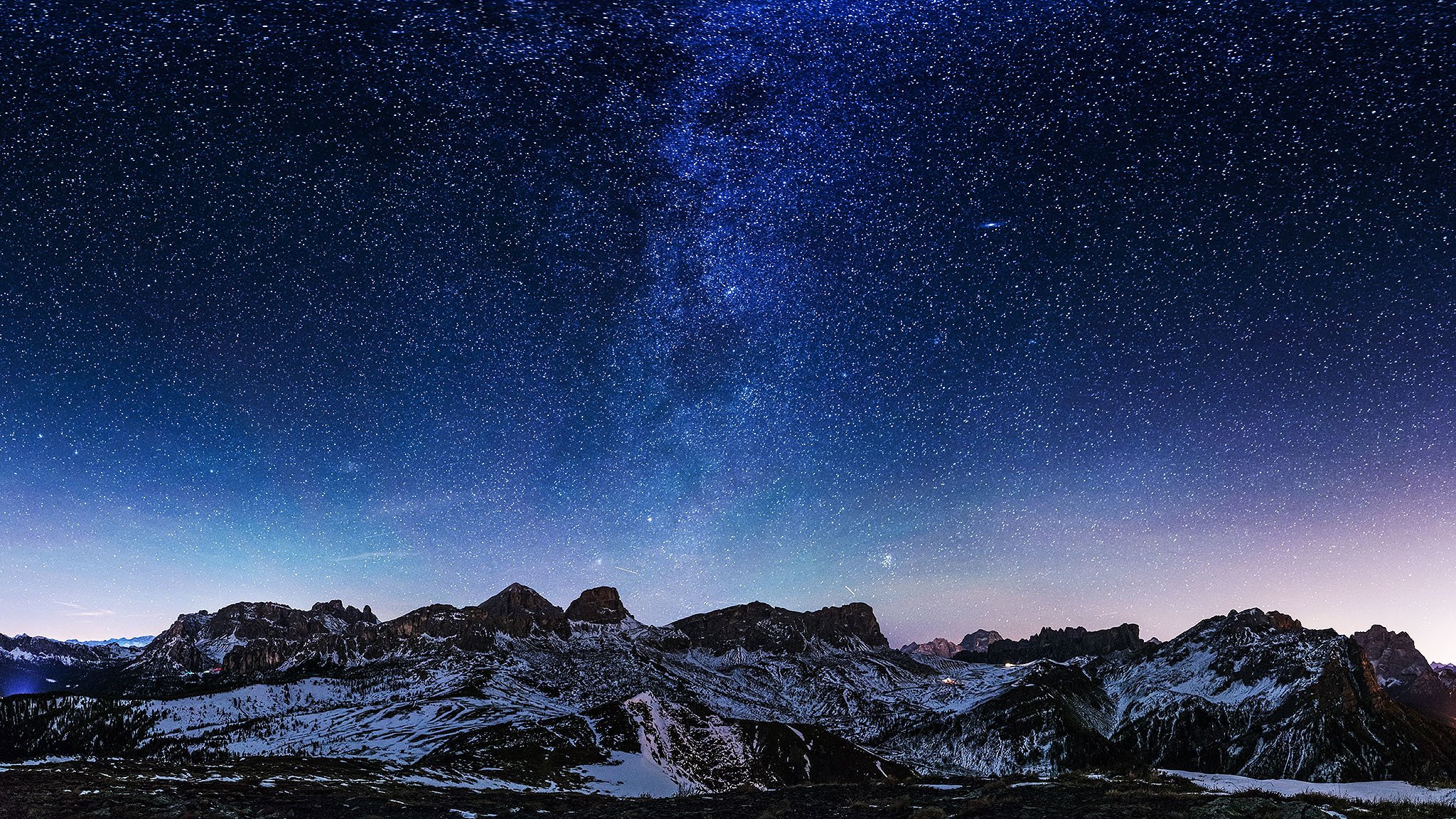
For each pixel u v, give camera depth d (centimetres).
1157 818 3528
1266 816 3384
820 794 5103
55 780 5053
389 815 4684
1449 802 4138
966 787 4969
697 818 4506
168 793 4906
